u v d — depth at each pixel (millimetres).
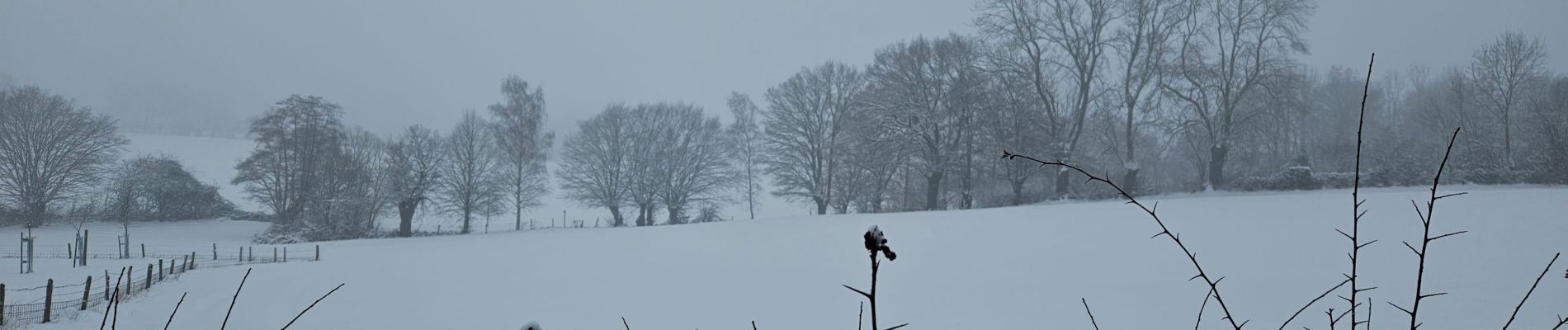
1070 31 44000
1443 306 10922
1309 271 14742
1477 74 44531
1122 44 43312
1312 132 63000
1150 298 13328
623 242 32438
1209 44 41625
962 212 33344
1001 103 41812
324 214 47594
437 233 48469
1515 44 42312
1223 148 41312
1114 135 45750
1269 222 22047
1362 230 18969
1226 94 40875
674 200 52906
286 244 43219
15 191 49906
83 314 15047
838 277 18016
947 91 43312
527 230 49000
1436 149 47094
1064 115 46312
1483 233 17000
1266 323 10969
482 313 14961
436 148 49375
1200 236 20469
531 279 20391
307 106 52969
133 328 13688
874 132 43344
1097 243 20609
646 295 16625
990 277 16641
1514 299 10984
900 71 44000
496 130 50938
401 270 24109
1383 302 11570
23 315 14602
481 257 29328
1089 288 14656
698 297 16125
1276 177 38281
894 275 17781
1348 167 46688
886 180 46969
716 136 54094
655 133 53469
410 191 47625
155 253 37281
